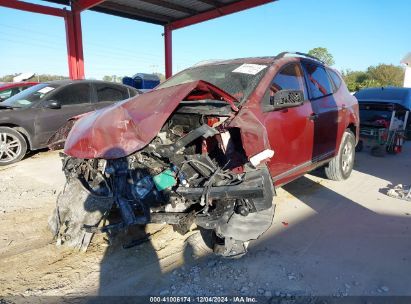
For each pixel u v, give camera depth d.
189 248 3.35
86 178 3.43
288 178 3.89
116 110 3.20
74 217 3.33
